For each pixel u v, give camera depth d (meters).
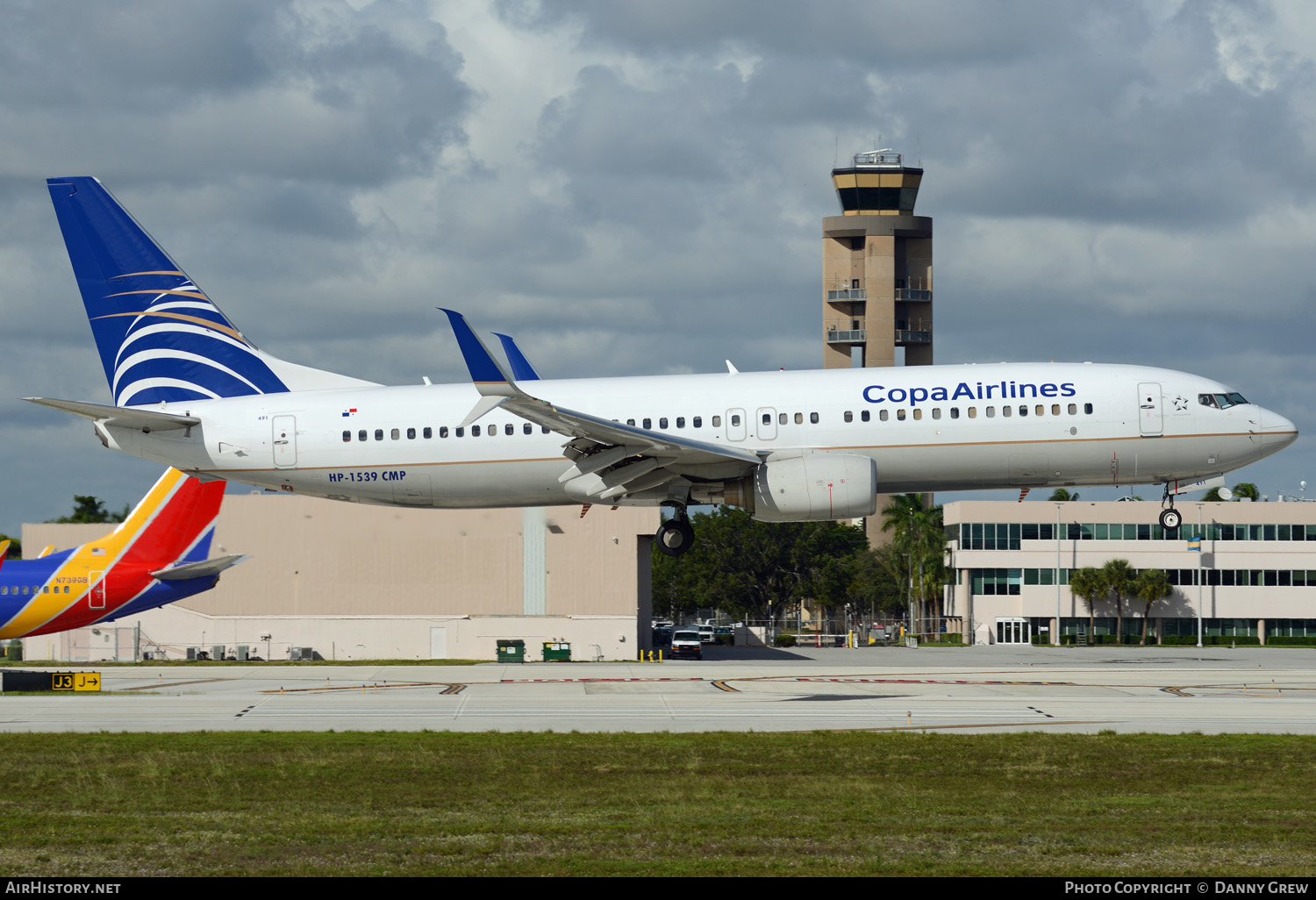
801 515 131.00
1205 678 151.12
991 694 129.88
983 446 131.62
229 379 147.75
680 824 67.31
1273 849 62.09
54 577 163.62
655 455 129.75
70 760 88.81
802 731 101.31
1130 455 132.00
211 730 103.56
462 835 64.88
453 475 138.88
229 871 57.94
